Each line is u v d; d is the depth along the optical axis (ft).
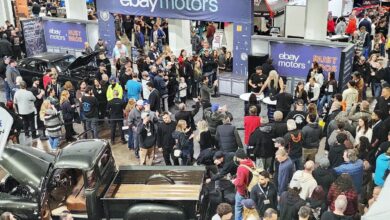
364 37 64.64
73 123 47.85
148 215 27.09
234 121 48.93
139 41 73.72
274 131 33.58
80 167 27.40
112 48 66.49
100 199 27.96
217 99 55.52
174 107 52.39
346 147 29.76
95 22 67.10
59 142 41.73
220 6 55.11
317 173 27.50
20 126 40.19
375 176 29.14
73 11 69.72
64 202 30.07
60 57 56.80
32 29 70.18
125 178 30.76
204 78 48.96
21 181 28.35
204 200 29.27
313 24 53.21
